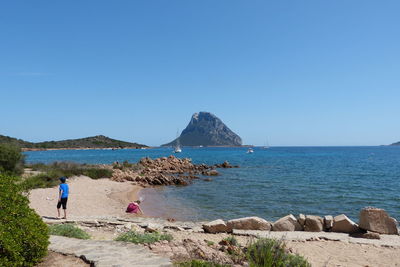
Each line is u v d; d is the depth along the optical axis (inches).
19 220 232.8
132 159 3764.8
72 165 1624.0
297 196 1072.8
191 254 297.9
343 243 437.7
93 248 297.6
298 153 5964.6
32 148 7628.0
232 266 265.3
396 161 3255.4
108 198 955.3
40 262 257.0
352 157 4210.1
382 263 354.9
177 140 6633.9
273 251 285.6
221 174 1900.8
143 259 262.7
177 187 1337.4
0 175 257.0
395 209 869.8
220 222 499.8
